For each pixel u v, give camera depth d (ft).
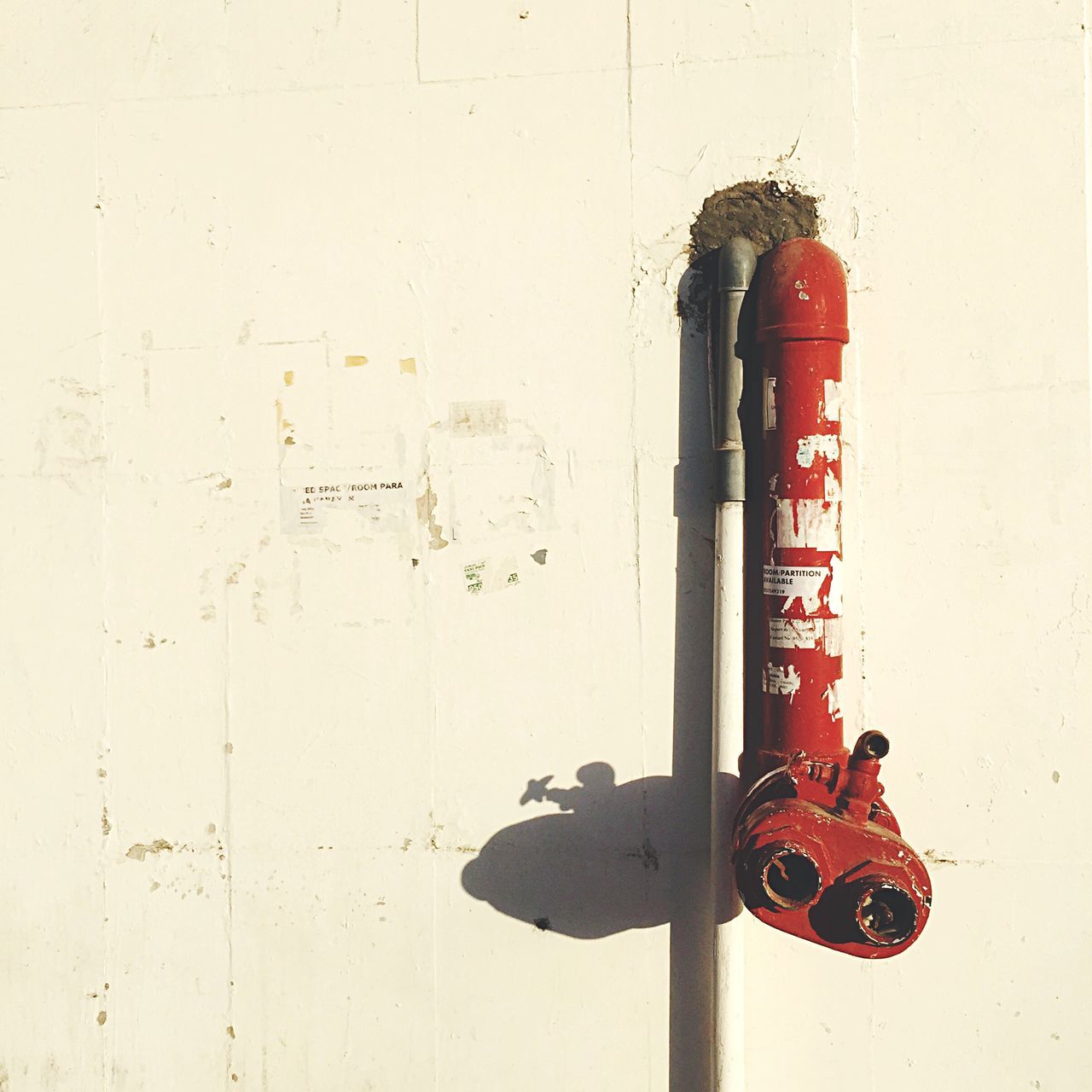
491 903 5.05
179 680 5.19
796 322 4.52
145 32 5.20
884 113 4.87
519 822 5.04
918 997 4.87
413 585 5.10
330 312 5.12
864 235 4.88
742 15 4.92
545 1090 5.00
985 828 4.85
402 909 5.09
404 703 5.10
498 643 5.06
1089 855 4.81
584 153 5.00
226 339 5.17
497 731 5.06
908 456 4.88
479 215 5.05
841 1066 4.90
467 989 5.06
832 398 4.56
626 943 4.99
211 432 5.18
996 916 4.84
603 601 5.01
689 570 4.97
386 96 5.08
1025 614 4.83
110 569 5.22
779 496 4.55
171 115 5.19
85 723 5.22
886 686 4.89
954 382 4.85
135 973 5.18
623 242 4.99
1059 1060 4.80
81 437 5.23
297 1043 5.10
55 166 5.22
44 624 5.24
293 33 5.13
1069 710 4.82
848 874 3.99
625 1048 4.99
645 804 4.99
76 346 5.23
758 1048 4.93
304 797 5.14
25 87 5.23
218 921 5.16
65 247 5.22
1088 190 4.80
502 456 5.05
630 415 4.99
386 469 5.11
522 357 5.04
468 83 5.05
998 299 4.83
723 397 4.74
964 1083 4.83
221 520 5.18
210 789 5.17
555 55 5.01
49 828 5.22
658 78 4.96
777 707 4.53
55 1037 5.20
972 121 4.83
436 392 5.08
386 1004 5.08
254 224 5.15
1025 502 4.83
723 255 4.76
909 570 4.89
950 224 4.85
